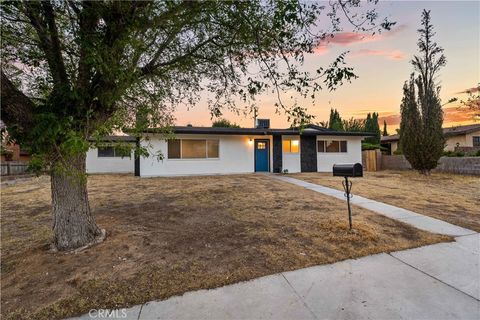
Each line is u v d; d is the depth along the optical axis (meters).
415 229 4.32
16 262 3.08
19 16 2.93
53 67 3.16
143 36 3.35
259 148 15.17
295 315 2.14
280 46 3.41
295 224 4.50
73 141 2.34
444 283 2.63
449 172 13.08
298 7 2.67
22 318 2.15
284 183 9.97
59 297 2.41
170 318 2.12
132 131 4.15
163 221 4.71
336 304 2.29
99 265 2.97
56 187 3.41
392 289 2.53
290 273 2.86
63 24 3.20
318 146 15.65
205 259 3.17
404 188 8.64
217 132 13.15
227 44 3.89
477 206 6.04
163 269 2.91
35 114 2.63
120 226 4.31
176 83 4.83
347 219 4.76
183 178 11.88
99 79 2.97
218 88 4.85
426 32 12.02
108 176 13.26
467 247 3.59
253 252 3.37
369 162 16.83
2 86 2.65
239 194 7.50
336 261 3.15
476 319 2.08
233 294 2.46
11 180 11.55
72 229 3.41
